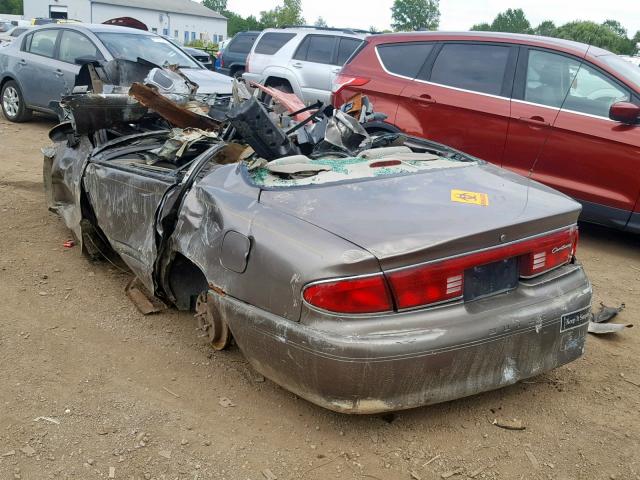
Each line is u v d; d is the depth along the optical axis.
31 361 3.50
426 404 2.71
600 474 2.78
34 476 2.65
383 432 2.99
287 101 5.61
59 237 5.41
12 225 5.62
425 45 6.79
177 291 3.89
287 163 3.43
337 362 2.58
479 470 2.78
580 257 5.71
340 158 3.79
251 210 3.03
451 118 6.43
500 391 3.35
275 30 12.25
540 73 6.04
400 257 2.61
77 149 4.89
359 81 7.10
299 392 2.82
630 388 3.45
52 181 5.19
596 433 3.05
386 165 3.52
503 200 3.15
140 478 2.67
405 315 2.64
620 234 6.47
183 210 3.47
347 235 2.71
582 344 3.15
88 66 6.00
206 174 3.51
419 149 4.22
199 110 4.84
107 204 4.23
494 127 6.18
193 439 2.92
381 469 2.76
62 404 3.13
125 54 9.41
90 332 3.86
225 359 3.58
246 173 3.31
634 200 5.53
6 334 3.78
